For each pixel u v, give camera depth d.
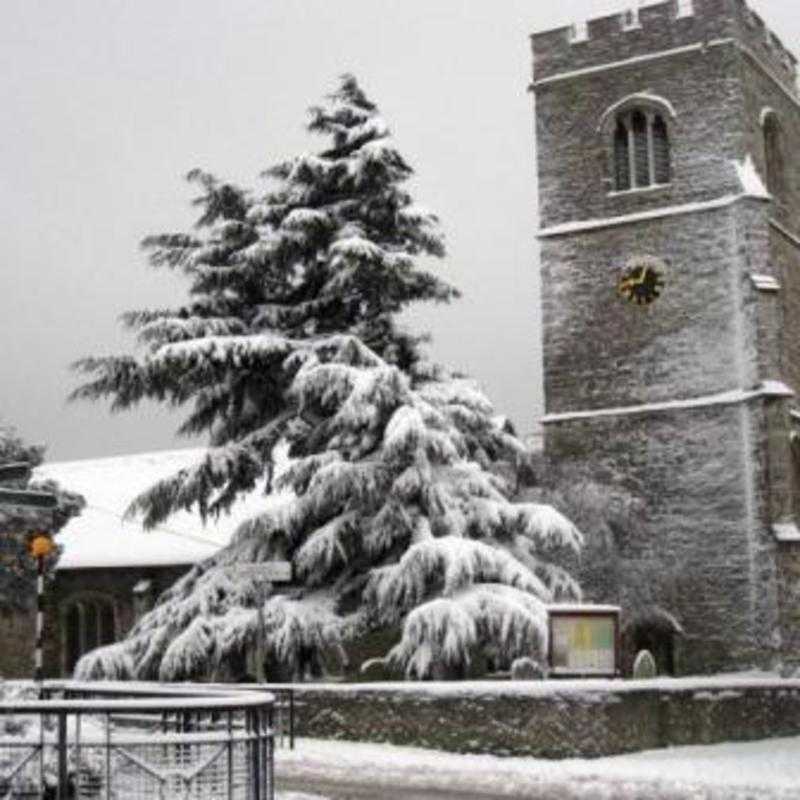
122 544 49.50
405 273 32.47
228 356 31.70
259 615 27.34
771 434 38.38
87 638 49.25
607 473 40.81
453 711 23.62
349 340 31.16
